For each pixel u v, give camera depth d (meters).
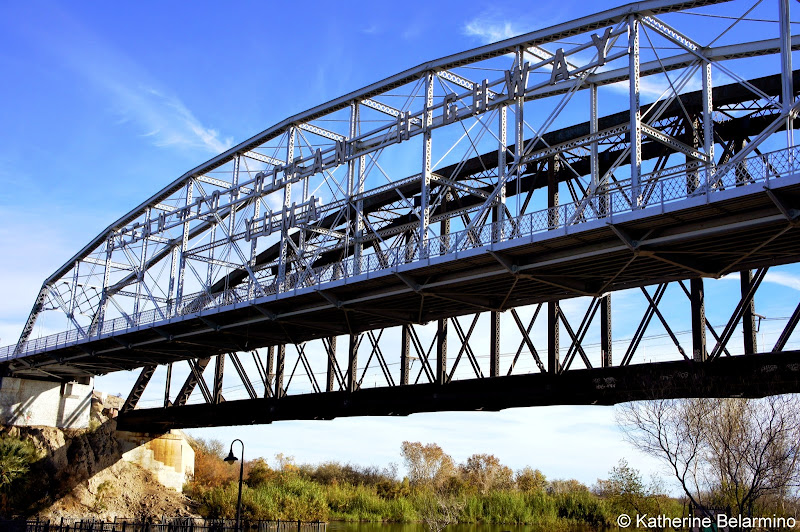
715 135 38.62
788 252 33.50
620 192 32.38
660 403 41.62
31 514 74.06
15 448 76.69
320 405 55.88
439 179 43.91
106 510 78.94
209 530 63.44
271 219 54.81
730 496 42.41
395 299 44.69
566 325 41.97
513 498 92.06
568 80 40.69
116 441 86.25
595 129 39.12
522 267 36.72
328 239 54.28
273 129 56.41
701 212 30.19
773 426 41.62
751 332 36.03
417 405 50.38
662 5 34.38
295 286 48.47
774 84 37.28
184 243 62.53
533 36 39.94
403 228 51.06
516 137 39.84
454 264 38.69
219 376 69.06
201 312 55.06
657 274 37.69
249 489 88.56
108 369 82.56
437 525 83.75
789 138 29.44
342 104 51.66
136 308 67.31
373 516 98.75
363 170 49.72
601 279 39.12
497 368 45.16
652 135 34.31
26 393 84.94
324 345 57.12
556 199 43.38
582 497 88.88
